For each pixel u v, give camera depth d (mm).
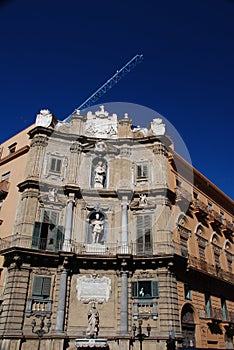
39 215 21922
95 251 21406
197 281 23125
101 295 20172
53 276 20297
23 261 19891
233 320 25438
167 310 19328
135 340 18719
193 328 21297
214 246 28125
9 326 17969
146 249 21438
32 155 24078
